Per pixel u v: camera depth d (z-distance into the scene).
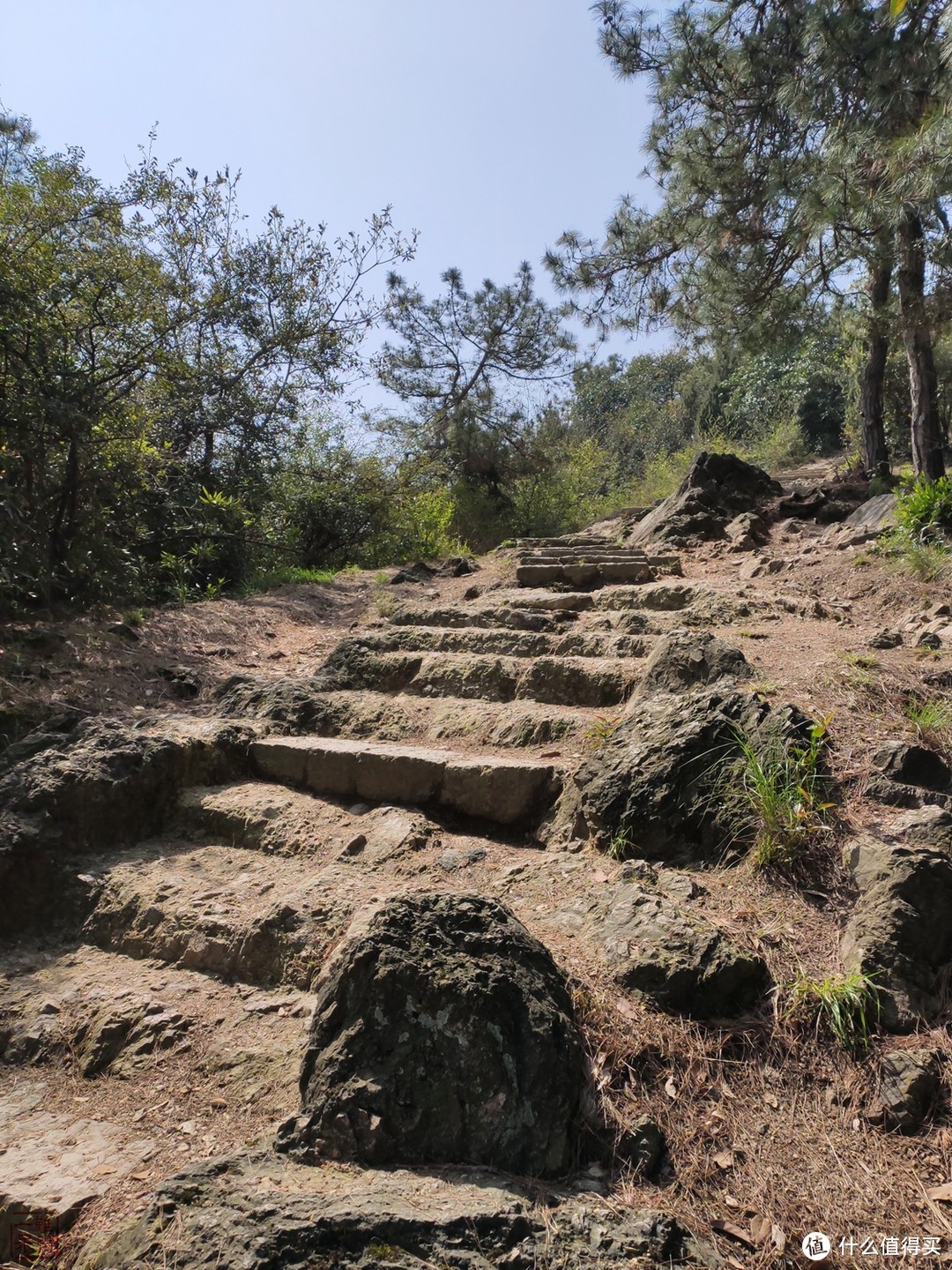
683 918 2.71
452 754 3.93
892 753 3.36
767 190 9.01
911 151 6.68
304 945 2.87
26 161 6.22
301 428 10.58
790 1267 1.93
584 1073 2.28
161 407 8.53
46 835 3.50
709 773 3.25
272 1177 2.00
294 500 10.89
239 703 4.82
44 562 5.83
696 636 4.23
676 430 30.02
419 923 2.43
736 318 10.57
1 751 4.37
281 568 9.32
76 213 6.25
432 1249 1.81
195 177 8.09
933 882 2.73
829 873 2.95
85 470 6.16
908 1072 2.32
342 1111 2.11
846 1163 2.16
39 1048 2.74
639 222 11.14
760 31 9.62
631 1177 2.11
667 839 3.20
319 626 7.10
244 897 3.21
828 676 4.04
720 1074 2.36
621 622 5.54
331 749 4.02
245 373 9.43
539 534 18.11
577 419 30.94
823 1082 2.36
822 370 19.30
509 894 3.10
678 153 10.11
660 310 11.29
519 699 4.55
